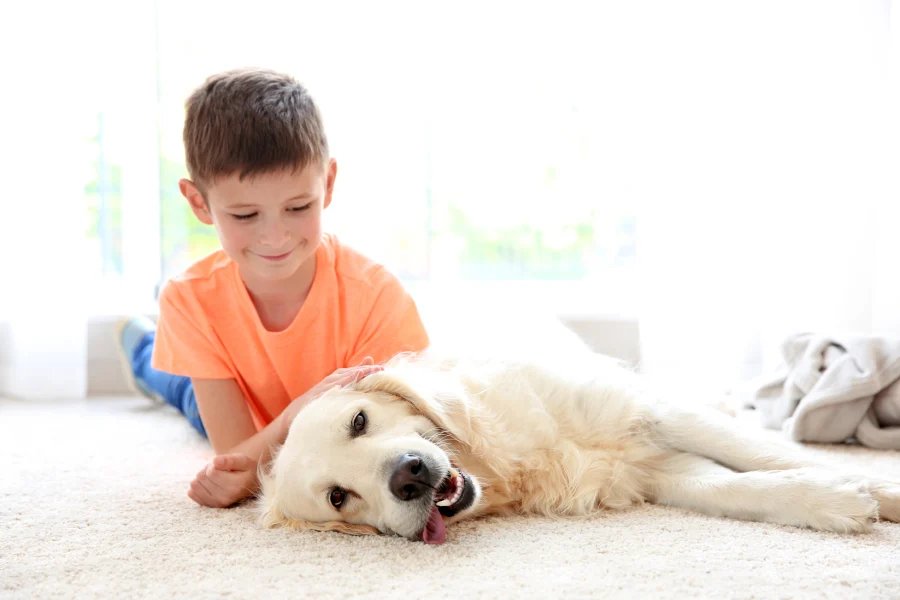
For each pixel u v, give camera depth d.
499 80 3.36
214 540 1.52
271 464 1.74
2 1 3.08
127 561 1.42
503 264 3.47
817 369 2.25
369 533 1.53
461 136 3.39
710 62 2.91
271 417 2.15
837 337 2.27
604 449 1.71
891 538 1.39
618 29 3.18
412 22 3.31
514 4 3.31
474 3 3.32
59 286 3.12
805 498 1.46
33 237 3.11
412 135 3.37
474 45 3.34
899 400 2.11
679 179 2.95
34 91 3.09
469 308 2.58
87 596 1.27
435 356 1.83
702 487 1.59
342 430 1.54
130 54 3.32
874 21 2.74
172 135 3.41
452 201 3.42
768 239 2.88
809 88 2.81
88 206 3.43
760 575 1.24
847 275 2.79
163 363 2.03
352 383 1.65
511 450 1.66
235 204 1.73
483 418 1.64
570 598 1.18
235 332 2.01
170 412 2.91
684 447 1.71
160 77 3.38
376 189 3.36
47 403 3.11
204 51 3.33
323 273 2.00
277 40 3.29
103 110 3.38
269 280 1.95
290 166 1.70
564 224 3.42
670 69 2.95
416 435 1.55
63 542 1.52
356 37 3.28
